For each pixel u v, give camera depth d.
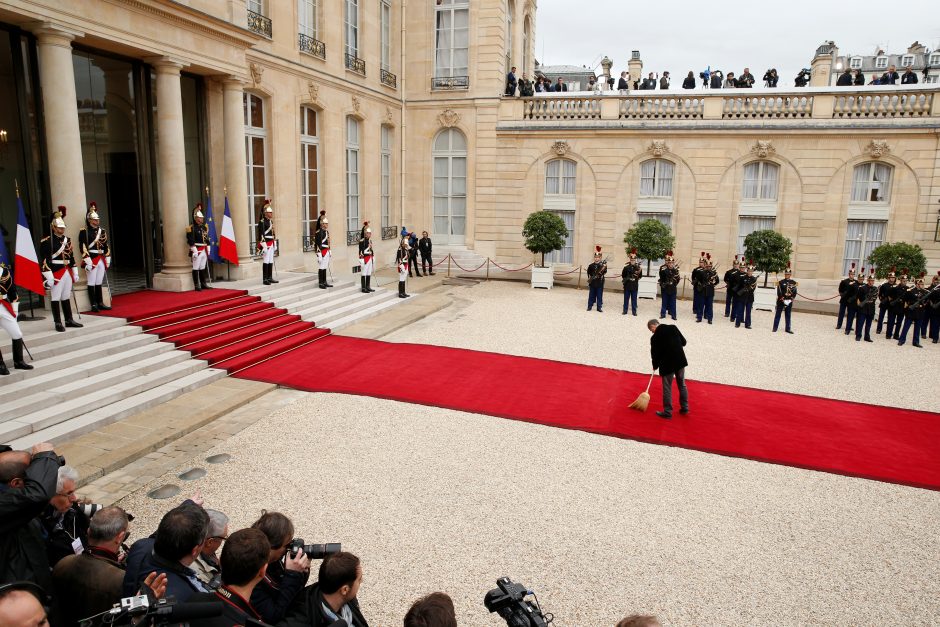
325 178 19.45
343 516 6.54
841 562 6.05
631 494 7.29
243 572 3.12
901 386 11.83
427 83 23.98
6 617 2.35
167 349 10.80
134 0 11.41
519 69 27.14
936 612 5.34
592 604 5.29
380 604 5.17
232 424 8.98
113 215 14.18
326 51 18.81
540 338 14.66
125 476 7.31
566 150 22.94
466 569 5.71
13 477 3.80
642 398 9.91
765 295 19.22
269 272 15.20
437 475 7.57
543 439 8.82
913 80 21.31
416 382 11.06
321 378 11.07
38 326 9.93
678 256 22.48
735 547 6.25
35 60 11.04
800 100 20.77
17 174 11.10
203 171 15.05
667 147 21.94
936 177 19.98
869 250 21.16
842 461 8.38
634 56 26.25
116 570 3.51
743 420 9.82
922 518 6.93
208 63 13.48
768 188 21.61
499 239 24.34
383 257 23.73
